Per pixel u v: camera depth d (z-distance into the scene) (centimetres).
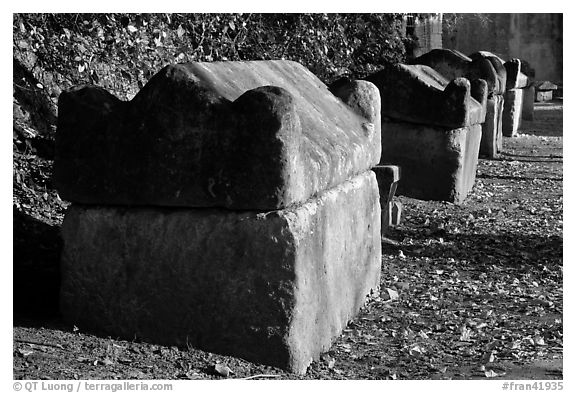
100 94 507
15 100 709
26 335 504
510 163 1405
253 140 471
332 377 489
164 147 487
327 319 536
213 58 885
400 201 988
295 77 605
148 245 500
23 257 618
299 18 1053
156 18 795
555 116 2284
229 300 487
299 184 481
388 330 584
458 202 1009
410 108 993
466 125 987
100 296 512
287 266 479
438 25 1720
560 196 1124
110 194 502
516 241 853
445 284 702
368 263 635
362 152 597
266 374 475
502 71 1530
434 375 505
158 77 489
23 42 729
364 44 1262
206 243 488
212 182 480
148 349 496
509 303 662
